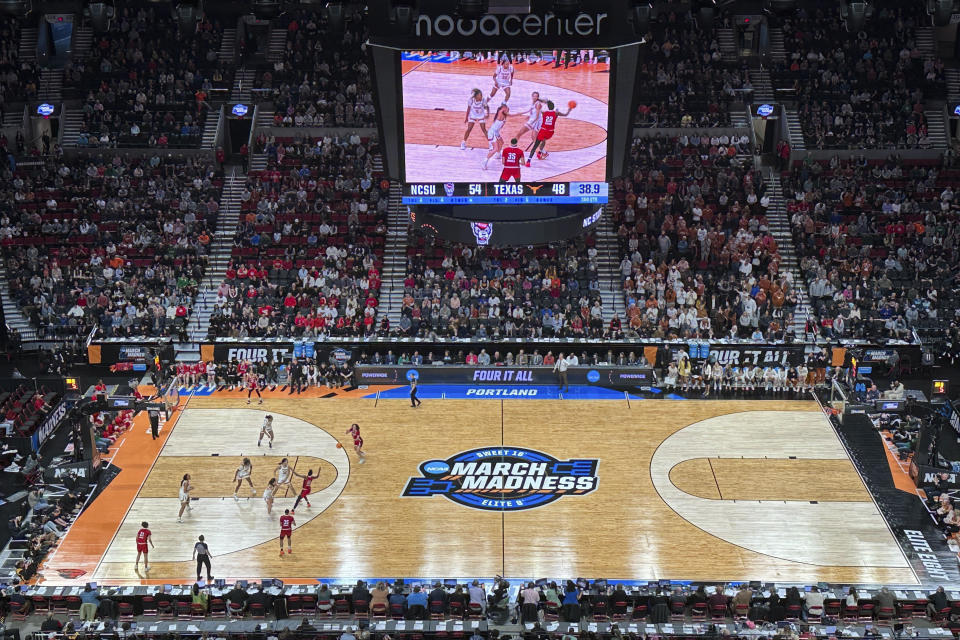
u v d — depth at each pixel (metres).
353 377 49.44
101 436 43.81
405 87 38.12
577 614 32.25
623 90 38.38
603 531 36.97
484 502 38.84
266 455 42.31
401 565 34.91
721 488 39.84
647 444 43.31
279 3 38.25
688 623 32.34
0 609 32.75
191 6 37.06
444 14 36.91
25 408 43.84
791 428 44.78
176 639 30.94
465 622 31.45
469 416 45.94
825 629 31.61
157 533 36.91
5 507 39.06
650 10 37.44
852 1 36.28
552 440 43.56
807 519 37.78
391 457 42.12
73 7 37.31
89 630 31.02
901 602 32.56
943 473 39.56
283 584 33.34
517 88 38.44
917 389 49.06
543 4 36.84
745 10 39.47
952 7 35.38
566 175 39.91
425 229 42.03
